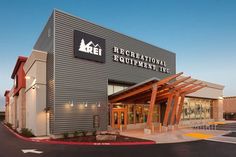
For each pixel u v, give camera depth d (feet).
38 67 79.92
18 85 115.24
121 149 52.47
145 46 111.14
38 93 78.84
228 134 82.23
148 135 77.25
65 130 73.92
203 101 159.12
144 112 109.19
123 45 98.94
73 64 78.84
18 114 117.80
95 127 82.74
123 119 97.14
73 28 80.02
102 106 86.58
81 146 56.85
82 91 80.48
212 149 52.80
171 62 128.67
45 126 78.43
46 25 83.66
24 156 44.73
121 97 87.92
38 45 98.17
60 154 46.50
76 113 77.66
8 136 84.84
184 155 45.70
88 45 83.71
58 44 75.31
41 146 57.11
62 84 75.05
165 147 55.47
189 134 80.69
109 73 91.40
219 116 168.14
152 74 114.21
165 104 119.65
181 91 98.02
